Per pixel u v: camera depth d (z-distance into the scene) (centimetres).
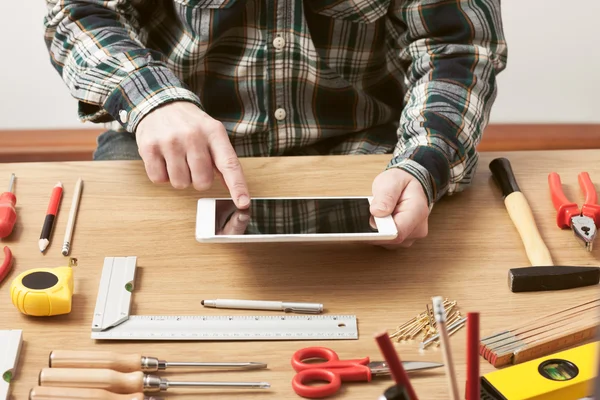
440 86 113
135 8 127
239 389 73
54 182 108
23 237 96
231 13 119
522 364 73
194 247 95
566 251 97
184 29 124
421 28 120
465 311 85
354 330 81
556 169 115
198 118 98
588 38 230
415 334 81
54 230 97
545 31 229
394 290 89
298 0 121
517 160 118
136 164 113
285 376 75
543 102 240
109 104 106
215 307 85
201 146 96
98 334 79
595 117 242
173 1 123
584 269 90
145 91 103
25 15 222
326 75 128
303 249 96
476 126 110
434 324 82
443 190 103
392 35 132
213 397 72
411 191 96
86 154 233
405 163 100
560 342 78
